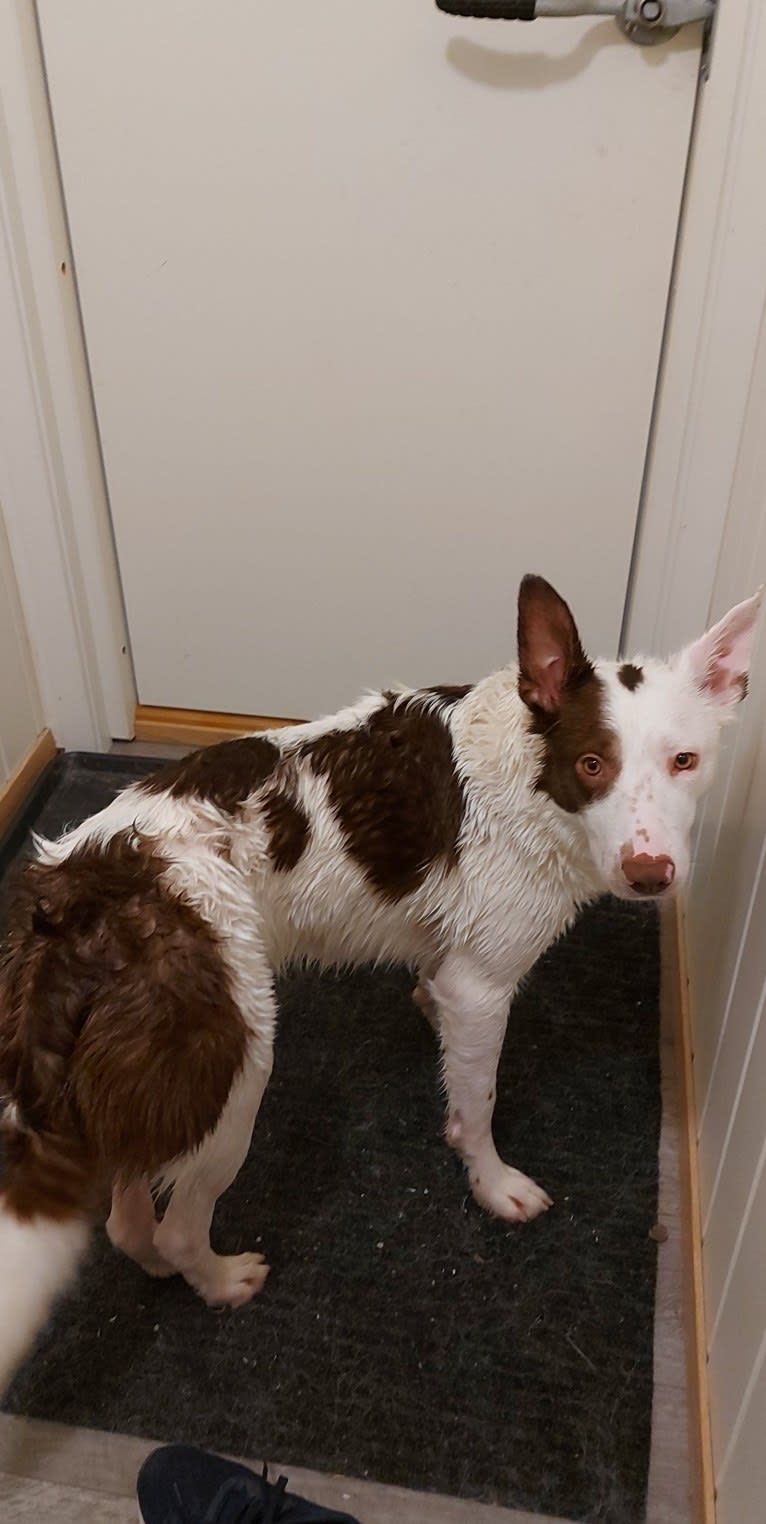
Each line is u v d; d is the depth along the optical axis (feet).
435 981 4.96
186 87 5.98
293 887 4.46
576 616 7.59
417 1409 4.62
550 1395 4.67
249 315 6.68
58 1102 3.61
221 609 7.94
